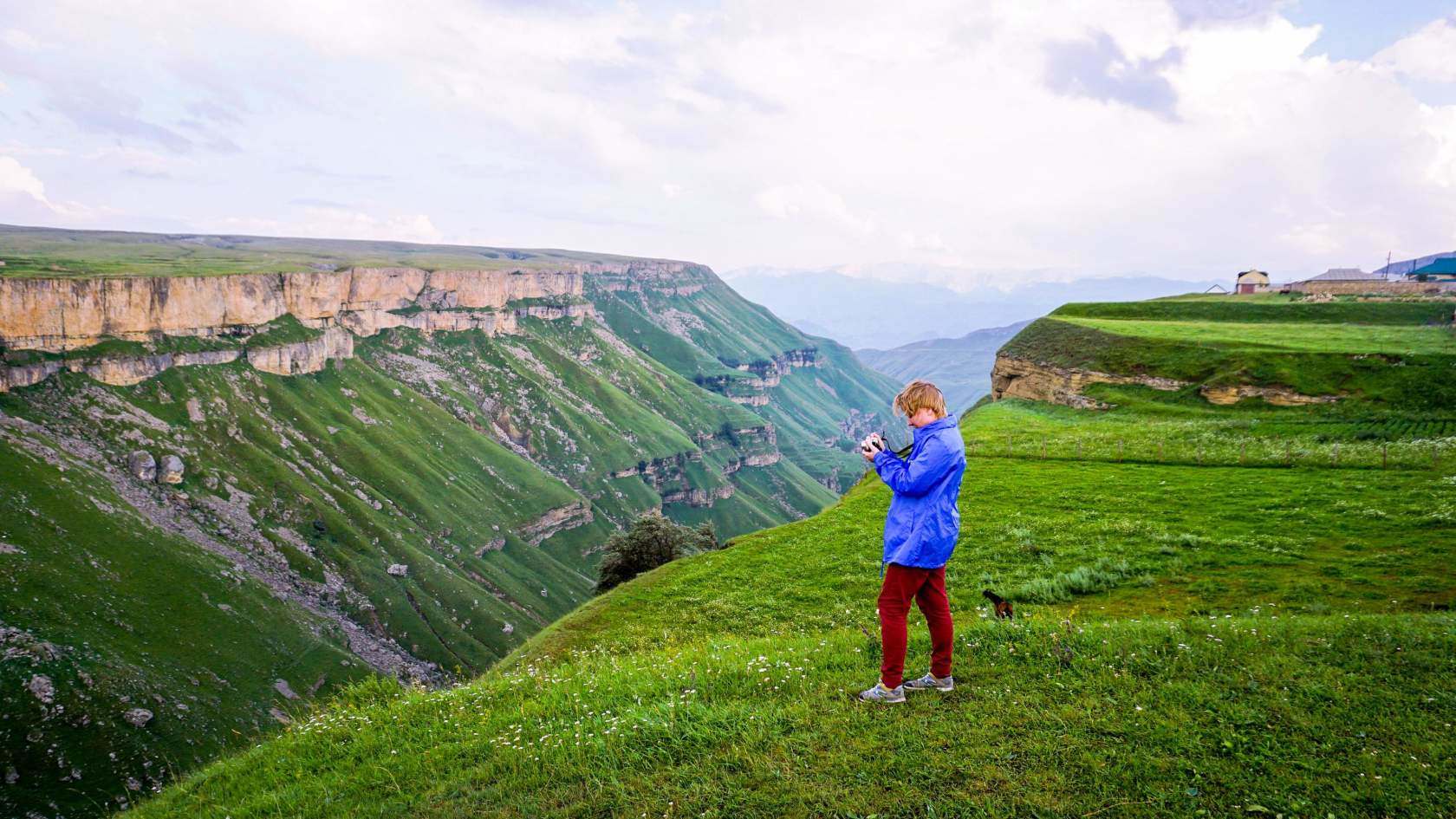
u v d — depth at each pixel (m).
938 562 8.50
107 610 114.19
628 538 62.44
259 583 145.00
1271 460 41.97
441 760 9.30
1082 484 39.50
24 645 97.62
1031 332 109.12
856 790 7.05
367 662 141.00
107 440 163.25
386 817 7.99
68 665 98.44
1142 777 6.95
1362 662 9.34
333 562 167.50
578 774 8.12
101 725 93.94
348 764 9.81
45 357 166.38
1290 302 116.88
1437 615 11.89
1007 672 9.62
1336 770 6.88
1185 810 6.42
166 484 162.12
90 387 171.62
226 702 111.31
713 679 10.42
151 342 191.12
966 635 11.34
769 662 11.06
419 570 180.88
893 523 8.69
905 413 8.77
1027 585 22.20
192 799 9.73
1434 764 6.81
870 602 24.95
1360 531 25.53
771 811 6.91
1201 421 61.09
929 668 9.99
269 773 9.99
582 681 11.88
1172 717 8.05
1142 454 47.25
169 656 113.00
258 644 127.88
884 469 8.78
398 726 10.93
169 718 100.94
